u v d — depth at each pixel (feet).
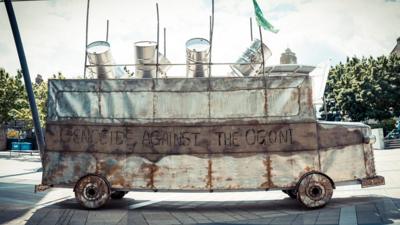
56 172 27.17
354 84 115.65
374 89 111.14
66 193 35.81
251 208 27.45
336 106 125.70
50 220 23.89
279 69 33.22
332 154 26.16
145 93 27.32
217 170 25.99
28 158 88.48
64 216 24.94
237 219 23.82
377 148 90.38
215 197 33.27
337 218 22.54
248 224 22.26
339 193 32.12
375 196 29.60
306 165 25.80
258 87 26.76
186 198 32.91
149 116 27.07
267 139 26.16
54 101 28.02
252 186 25.72
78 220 23.89
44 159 27.40
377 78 112.98
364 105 114.01
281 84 26.71
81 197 26.68
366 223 21.08
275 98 26.63
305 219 22.82
